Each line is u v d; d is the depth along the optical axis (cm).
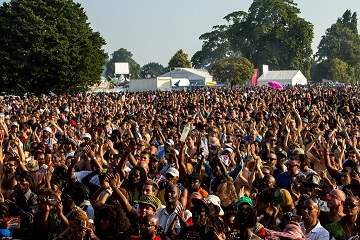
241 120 2403
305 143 1593
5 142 1526
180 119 2188
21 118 2381
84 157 1173
